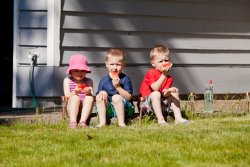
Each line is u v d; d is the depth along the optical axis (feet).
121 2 35.60
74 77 28.78
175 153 19.10
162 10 36.86
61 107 33.88
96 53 35.12
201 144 20.85
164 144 20.88
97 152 19.39
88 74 34.86
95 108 32.12
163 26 36.96
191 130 24.76
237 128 25.41
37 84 33.94
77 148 20.34
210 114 32.17
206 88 34.04
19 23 34.17
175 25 37.35
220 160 18.01
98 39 35.12
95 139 22.26
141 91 29.55
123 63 28.43
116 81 27.76
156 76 29.27
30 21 34.06
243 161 17.85
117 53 28.22
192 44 37.99
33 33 34.06
